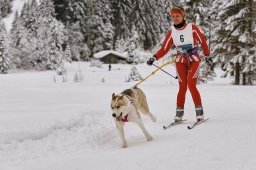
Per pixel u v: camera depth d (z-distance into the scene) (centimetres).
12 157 507
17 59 6419
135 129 681
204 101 1094
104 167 359
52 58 5725
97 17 6750
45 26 5981
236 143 398
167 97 1290
